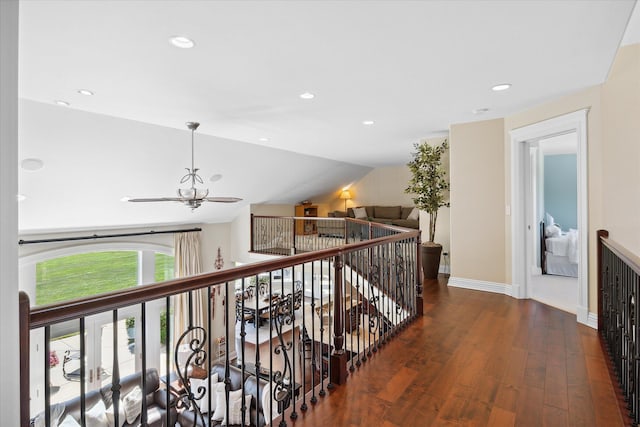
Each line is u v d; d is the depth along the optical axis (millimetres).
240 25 2051
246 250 8516
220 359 7285
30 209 4848
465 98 3568
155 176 5488
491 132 4527
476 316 3674
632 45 2936
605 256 3018
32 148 3965
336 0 1812
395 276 3504
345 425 1918
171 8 1860
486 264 4660
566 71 2877
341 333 2402
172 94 3258
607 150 3156
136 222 6539
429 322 3510
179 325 7078
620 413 1987
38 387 5219
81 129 4027
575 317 3613
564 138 5527
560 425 1884
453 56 2539
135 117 4055
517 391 2227
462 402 2117
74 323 5734
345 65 2670
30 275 5496
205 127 4633
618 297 2465
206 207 7246
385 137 5570
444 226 6004
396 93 3369
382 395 2205
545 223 6641
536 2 1865
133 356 6508
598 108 3215
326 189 10188
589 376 2404
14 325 1019
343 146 6340
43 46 2273
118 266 6648
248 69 2709
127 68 2648
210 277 1578
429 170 5590
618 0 1851
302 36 2199
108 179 5047
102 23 2000
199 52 2398
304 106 3744
